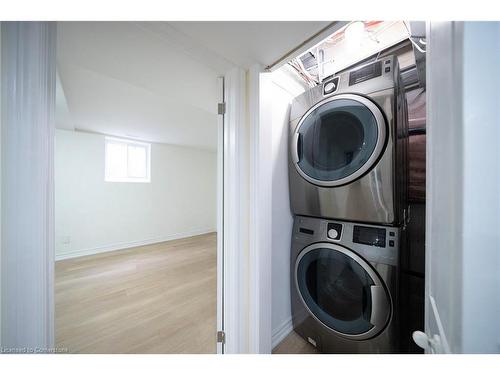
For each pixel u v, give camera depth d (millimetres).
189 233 4781
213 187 5297
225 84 1108
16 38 537
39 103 570
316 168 1255
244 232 1088
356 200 1066
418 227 1102
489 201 308
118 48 904
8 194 515
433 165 482
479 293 316
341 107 1108
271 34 820
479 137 316
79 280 2434
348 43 1210
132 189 3857
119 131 3314
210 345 1415
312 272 1311
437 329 450
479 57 320
